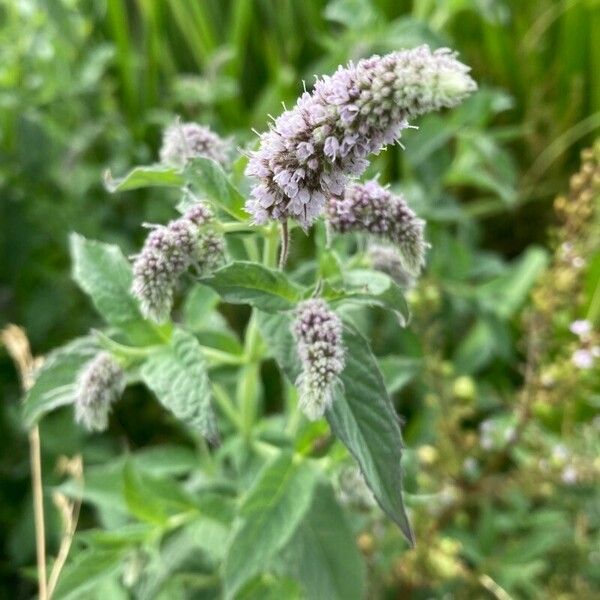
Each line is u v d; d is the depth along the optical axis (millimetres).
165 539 353
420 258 277
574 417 490
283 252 253
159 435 536
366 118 220
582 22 710
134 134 624
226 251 285
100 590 346
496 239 699
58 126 576
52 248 563
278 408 543
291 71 641
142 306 265
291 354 263
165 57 692
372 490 247
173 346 284
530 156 701
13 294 548
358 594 314
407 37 507
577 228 408
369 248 313
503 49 710
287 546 314
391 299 270
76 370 310
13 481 489
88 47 648
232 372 394
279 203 235
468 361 531
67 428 479
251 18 718
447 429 418
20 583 466
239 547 298
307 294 265
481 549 423
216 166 265
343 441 249
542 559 436
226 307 551
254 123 611
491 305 526
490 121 725
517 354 587
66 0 545
